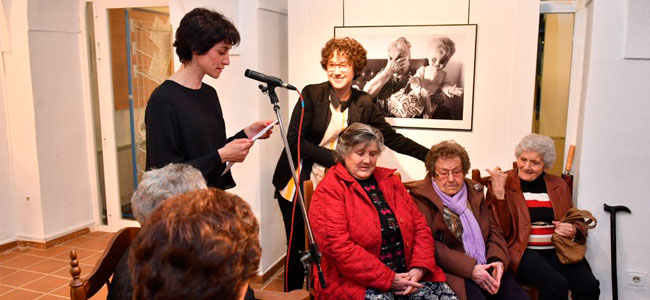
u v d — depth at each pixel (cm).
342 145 221
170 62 396
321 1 313
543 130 312
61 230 411
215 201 89
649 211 260
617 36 251
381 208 221
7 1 370
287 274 275
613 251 259
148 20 396
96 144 430
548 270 233
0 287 329
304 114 257
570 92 298
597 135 261
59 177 405
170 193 138
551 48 302
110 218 436
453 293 217
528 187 255
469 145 300
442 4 293
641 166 258
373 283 204
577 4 290
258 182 326
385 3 303
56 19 390
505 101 291
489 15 287
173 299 81
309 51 319
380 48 306
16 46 375
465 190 245
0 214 395
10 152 395
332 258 209
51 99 393
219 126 220
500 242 240
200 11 199
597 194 265
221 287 82
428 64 299
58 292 323
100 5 403
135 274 84
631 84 253
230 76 322
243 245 85
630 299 268
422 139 308
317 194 219
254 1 307
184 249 80
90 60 418
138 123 416
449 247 237
